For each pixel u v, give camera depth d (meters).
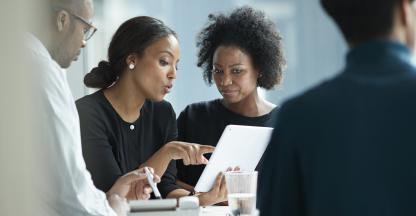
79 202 2.32
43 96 2.20
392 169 1.43
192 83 6.01
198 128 3.49
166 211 2.41
